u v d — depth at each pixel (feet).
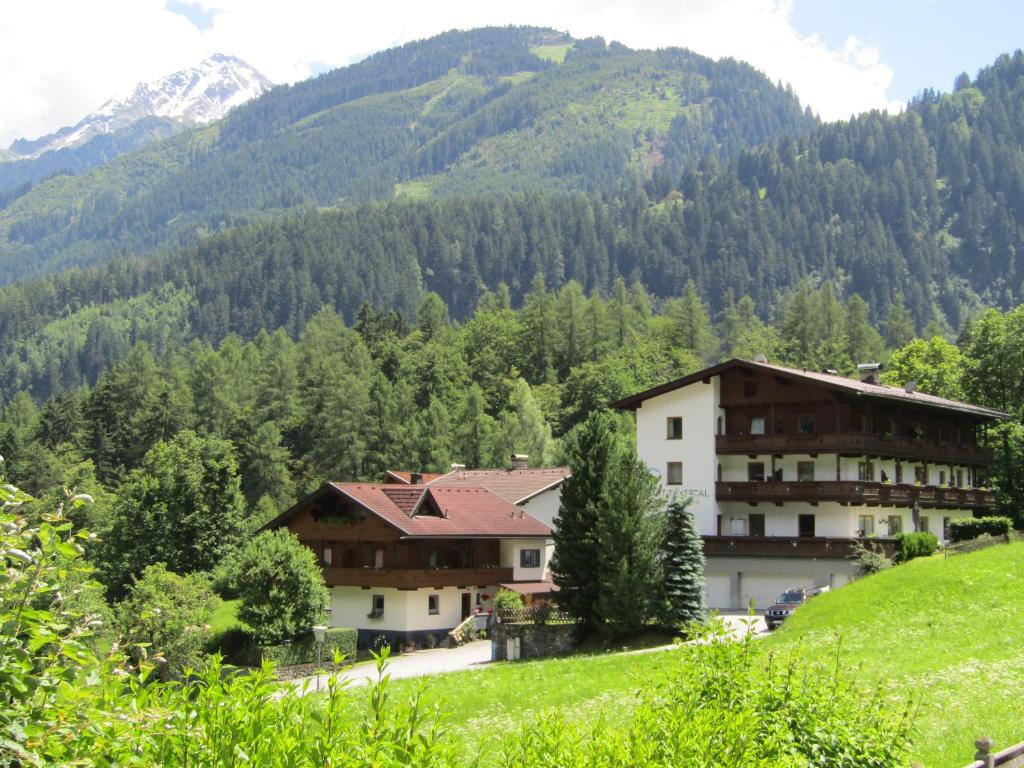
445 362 510.17
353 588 207.00
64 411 463.01
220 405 460.14
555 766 34.01
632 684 103.30
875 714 51.19
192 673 27.20
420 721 28.14
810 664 58.75
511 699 106.52
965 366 293.64
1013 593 133.49
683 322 621.31
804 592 172.45
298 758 25.63
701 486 223.10
